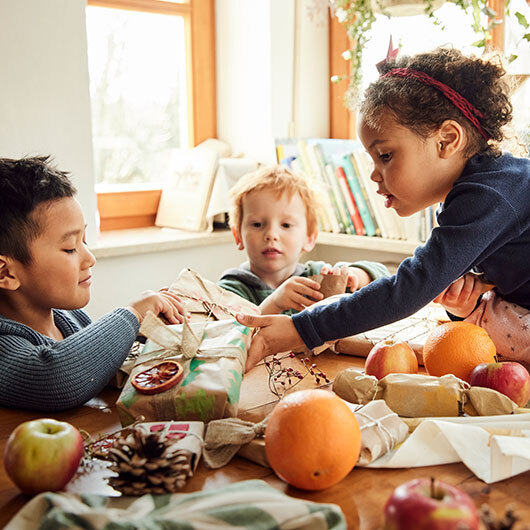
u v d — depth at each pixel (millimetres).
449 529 422
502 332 949
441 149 921
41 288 910
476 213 855
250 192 1428
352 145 2168
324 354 1016
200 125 2418
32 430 591
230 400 700
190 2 2301
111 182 2281
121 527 489
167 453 595
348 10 1839
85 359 826
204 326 852
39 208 879
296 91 2291
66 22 1780
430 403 703
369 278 1363
